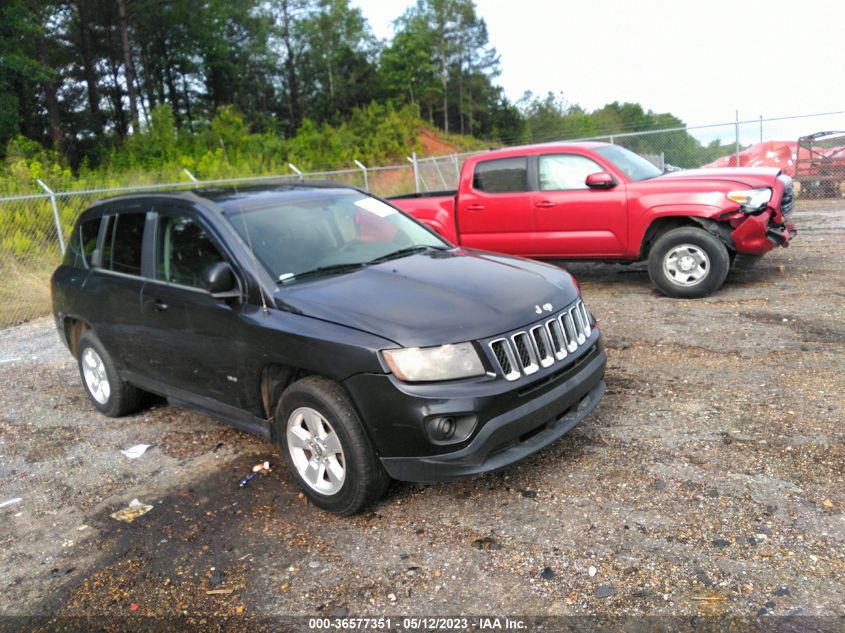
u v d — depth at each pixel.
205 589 3.26
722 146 17.44
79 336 5.98
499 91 94.62
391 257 4.53
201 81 61.38
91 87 45.62
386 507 3.82
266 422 4.15
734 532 3.27
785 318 6.58
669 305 7.50
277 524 3.77
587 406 4.05
